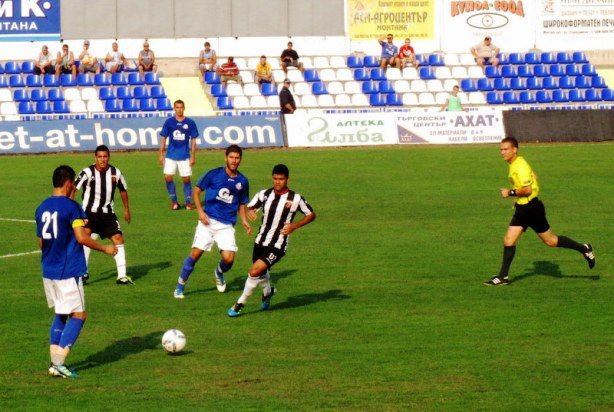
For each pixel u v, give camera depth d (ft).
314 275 125.59
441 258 135.03
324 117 289.33
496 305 108.68
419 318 103.14
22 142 271.49
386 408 75.20
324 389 79.92
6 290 118.11
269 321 102.73
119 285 121.29
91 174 121.19
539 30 367.66
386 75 346.13
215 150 278.67
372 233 154.30
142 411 74.84
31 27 341.62
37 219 82.33
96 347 93.15
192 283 122.42
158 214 175.42
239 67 346.13
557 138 296.10
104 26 346.13
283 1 353.92
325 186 207.62
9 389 80.48
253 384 81.41
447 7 362.94
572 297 112.37
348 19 358.64
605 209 175.42
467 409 74.84
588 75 355.97
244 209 112.16
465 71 353.72
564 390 79.25
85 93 324.80
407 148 281.54
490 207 178.81
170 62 345.92
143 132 278.67
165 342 89.51
